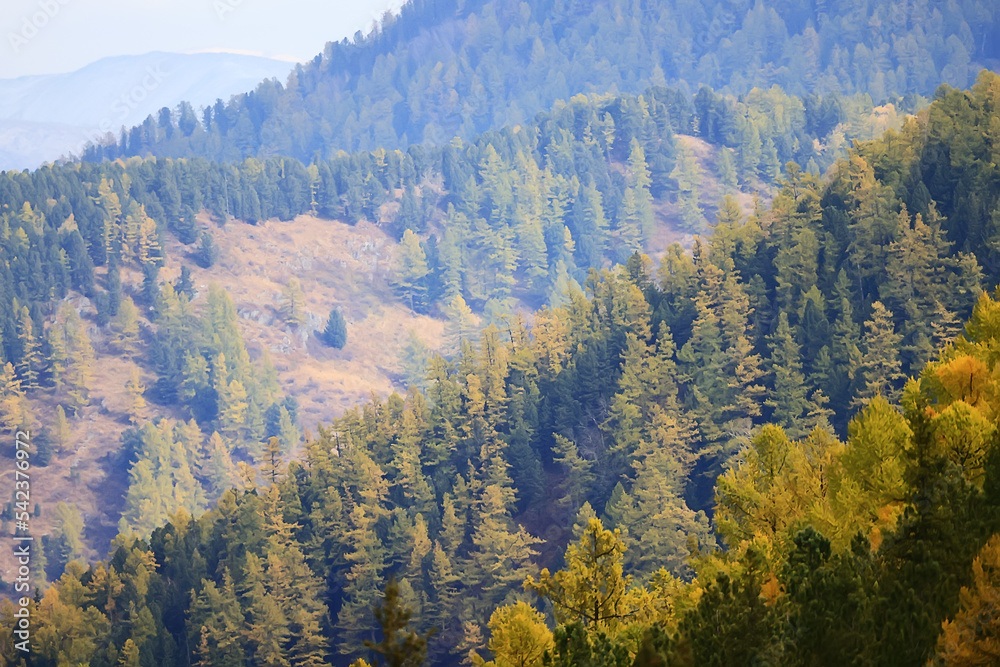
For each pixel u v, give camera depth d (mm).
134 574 153375
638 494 134625
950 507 27516
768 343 157125
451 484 161375
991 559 25922
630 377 155250
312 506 156750
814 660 24812
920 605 24938
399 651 15898
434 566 138875
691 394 152875
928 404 34906
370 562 143875
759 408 150125
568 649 28469
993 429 30734
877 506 33312
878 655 24703
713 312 167125
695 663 25938
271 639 133375
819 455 43031
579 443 159375
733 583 26938
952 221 166375
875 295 163750
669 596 39469
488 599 135750
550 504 154250
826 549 27656
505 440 162250
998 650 24031
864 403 138250
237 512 158500
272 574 139750
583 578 38406
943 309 144625
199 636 138375
